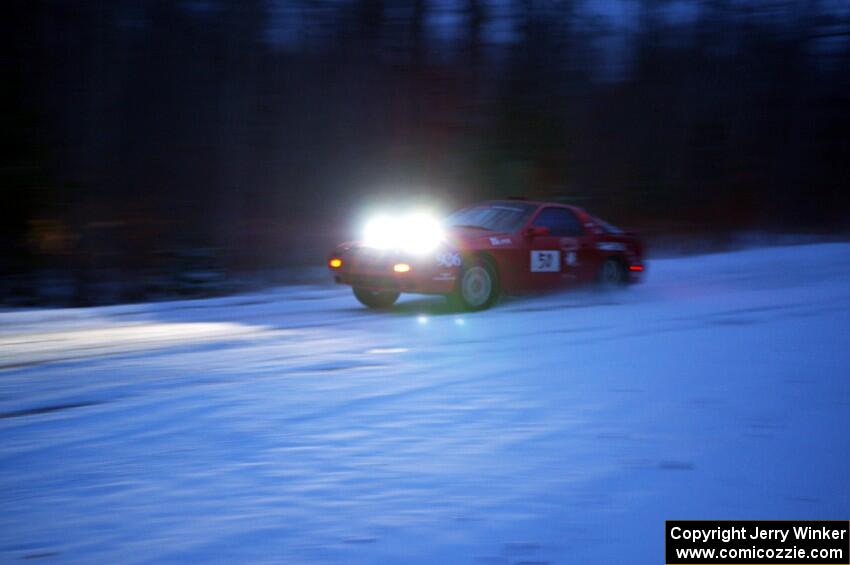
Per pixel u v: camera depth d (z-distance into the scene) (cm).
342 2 2044
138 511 361
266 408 527
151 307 1039
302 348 744
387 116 2131
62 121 1653
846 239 2620
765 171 2928
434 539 334
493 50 2306
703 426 492
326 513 359
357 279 966
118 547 325
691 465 424
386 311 1007
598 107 2545
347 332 838
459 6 2239
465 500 375
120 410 525
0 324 893
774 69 2914
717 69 2814
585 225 1118
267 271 1557
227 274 1488
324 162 2033
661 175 2681
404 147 2128
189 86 1802
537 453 440
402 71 2136
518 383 599
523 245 1028
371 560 315
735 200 2873
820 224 3041
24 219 1606
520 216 1060
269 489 386
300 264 1650
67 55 1659
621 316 958
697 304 1080
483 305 1001
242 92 1861
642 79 2644
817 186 3062
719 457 436
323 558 316
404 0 2120
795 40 2927
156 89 1773
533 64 2348
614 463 425
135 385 594
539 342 777
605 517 359
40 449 446
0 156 1596
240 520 351
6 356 705
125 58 1720
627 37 2645
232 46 1842
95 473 409
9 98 1612
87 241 1636
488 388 583
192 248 1494
